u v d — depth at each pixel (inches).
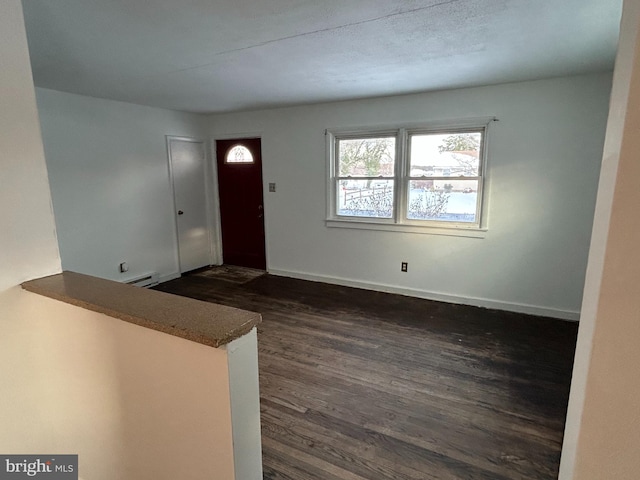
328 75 123.9
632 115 22.6
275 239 205.5
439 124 152.2
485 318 144.3
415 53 101.7
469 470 70.9
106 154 163.9
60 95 145.6
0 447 60.7
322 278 194.1
